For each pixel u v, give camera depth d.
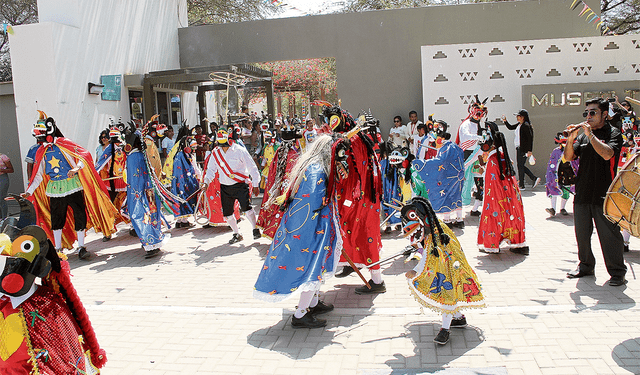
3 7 18.39
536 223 8.62
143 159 7.63
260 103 31.84
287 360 4.01
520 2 13.95
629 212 4.31
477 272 6.04
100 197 7.92
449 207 8.30
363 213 5.40
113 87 12.68
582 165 5.47
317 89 27.28
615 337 4.10
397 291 5.51
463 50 13.18
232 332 4.61
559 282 5.53
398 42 14.30
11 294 2.69
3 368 2.70
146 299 5.65
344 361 3.95
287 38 14.80
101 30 12.36
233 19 24.86
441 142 8.34
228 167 7.98
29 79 11.04
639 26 21.62
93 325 4.90
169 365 4.01
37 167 7.32
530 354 3.89
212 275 6.48
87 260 7.57
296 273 4.40
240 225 9.75
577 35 13.95
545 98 12.75
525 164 13.09
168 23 15.27
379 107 14.52
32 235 2.74
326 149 4.64
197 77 13.16
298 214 4.49
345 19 14.44
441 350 4.04
